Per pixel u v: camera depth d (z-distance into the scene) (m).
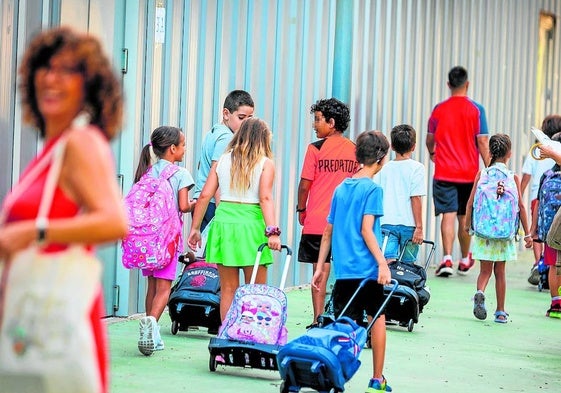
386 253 22.05
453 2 33.72
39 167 7.64
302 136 25.50
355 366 14.04
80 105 7.78
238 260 16.88
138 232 16.84
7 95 16.89
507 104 38.09
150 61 20.36
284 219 24.89
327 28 26.70
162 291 17.31
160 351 17.36
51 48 7.75
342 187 15.26
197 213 17.28
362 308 15.06
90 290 7.51
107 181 7.52
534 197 28.86
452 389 15.84
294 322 21.02
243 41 23.11
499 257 22.22
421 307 20.86
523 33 39.50
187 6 21.31
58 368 7.39
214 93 22.28
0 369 7.46
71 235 7.37
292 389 13.98
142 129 20.23
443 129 29.14
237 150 16.97
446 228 29.55
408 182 22.12
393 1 29.70
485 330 21.42
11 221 7.59
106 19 19.17
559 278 23.44
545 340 20.64
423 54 31.89
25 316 7.42
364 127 27.97
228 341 15.70
